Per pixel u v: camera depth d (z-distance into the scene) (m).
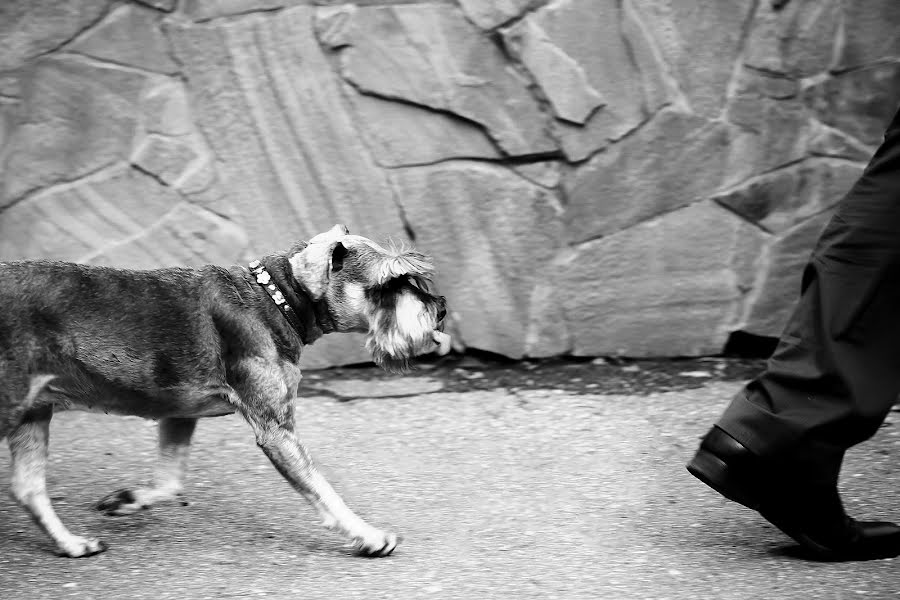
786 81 3.16
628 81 3.15
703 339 3.21
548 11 3.12
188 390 2.48
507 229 3.17
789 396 2.36
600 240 3.19
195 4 3.12
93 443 2.86
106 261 3.13
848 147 3.18
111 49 3.12
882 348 2.35
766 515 2.41
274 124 3.14
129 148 3.13
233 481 2.71
